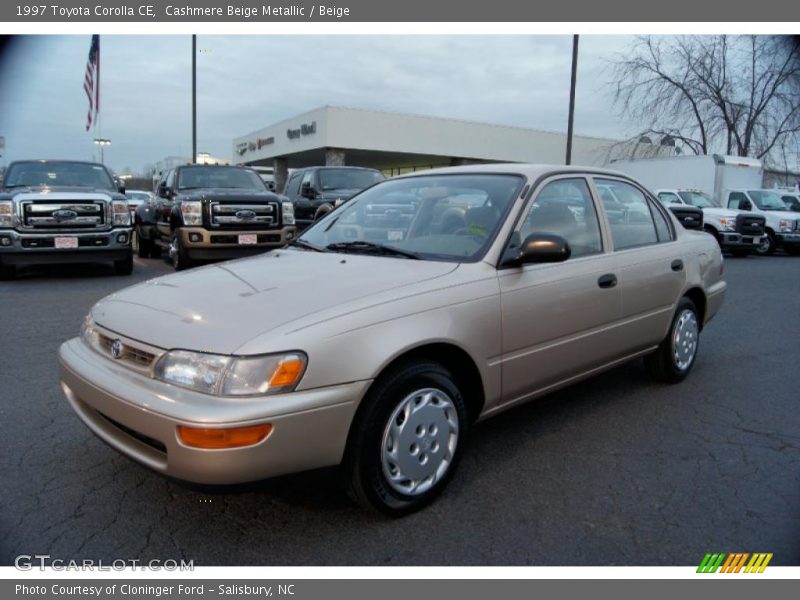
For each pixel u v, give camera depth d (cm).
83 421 305
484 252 339
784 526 295
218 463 242
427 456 302
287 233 1084
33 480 329
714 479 341
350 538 282
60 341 600
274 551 272
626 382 509
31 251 970
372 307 282
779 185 3025
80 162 1129
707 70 2938
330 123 3422
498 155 3997
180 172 1180
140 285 346
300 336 259
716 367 559
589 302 383
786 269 1424
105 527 288
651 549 276
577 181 411
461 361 321
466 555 271
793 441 393
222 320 272
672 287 462
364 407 277
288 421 251
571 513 304
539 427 412
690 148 3186
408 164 4644
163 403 252
